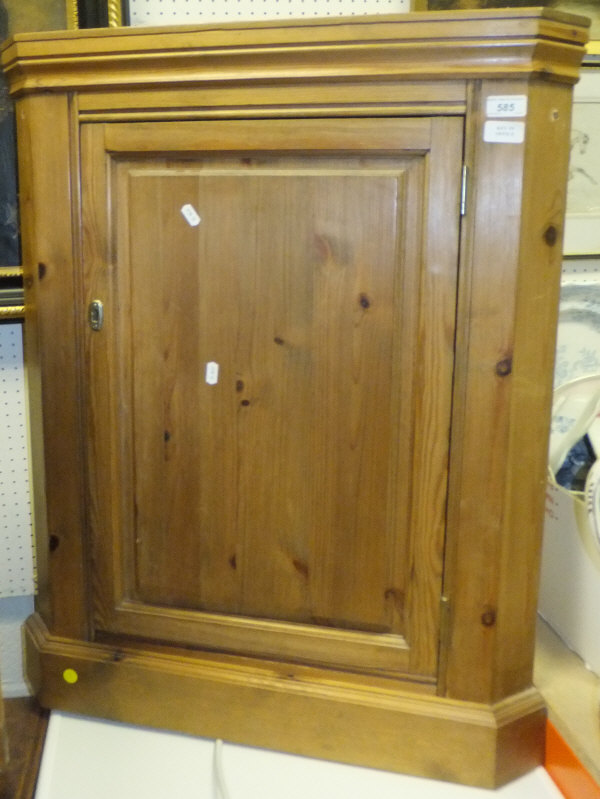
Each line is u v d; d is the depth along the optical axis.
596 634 1.38
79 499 1.32
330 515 1.25
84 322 1.26
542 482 1.21
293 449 1.24
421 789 1.24
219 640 1.32
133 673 1.34
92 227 1.23
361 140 1.11
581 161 1.54
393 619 1.26
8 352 1.50
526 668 1.28
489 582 1.20
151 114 1.18
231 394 1.24
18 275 1.41
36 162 1.23
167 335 1.25
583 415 1.42
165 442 1.28
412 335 1.16
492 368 1.13
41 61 1.17
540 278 1.13
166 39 1.13
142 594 1.35
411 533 1.22
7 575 1.57
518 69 1.04
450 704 1.24
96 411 1.28
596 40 1.48
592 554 1.37
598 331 1.63
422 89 1.08
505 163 1.08
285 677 1.30
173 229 1.21
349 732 1.27
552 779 1.27
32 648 1.41
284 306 1.19
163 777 1.26
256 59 1.11
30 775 1.29
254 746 1.33
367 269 1.16
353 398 1.20
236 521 1.28
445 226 1.11
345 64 1.09
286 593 1.29
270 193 1.17
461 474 1.17
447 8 1.43
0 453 1.53
